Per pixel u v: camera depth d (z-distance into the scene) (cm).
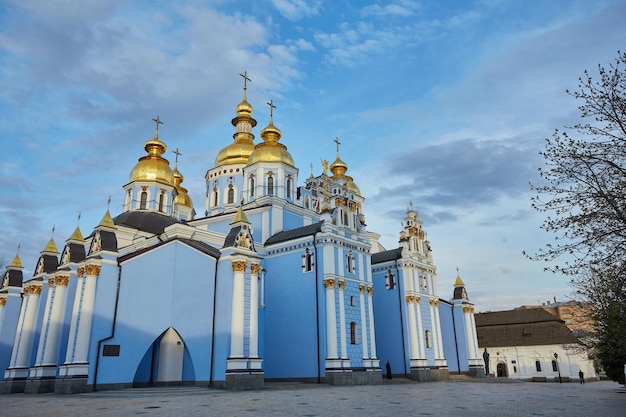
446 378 5103
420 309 5103
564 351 7206
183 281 3666
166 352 3706
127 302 3481
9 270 4997
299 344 4125
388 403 2259
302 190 5594
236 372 3138
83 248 4016
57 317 3731
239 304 3291
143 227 4994
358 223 4675
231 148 6059
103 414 1858
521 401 2433
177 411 1917
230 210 5409
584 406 2197
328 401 2338
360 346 4206
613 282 1838
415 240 5447
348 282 4291
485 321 8262
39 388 3538
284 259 4453
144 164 5531
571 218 1802
